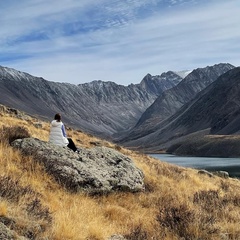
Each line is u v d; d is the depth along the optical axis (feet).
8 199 24.88
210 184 65.16
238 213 36.91
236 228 29.66
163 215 30.83
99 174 38.40
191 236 26.63
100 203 34.60
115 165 43.37
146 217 33.14
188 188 53.42
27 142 39.17
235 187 72.18
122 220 31.32
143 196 40.52
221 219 33.99
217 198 43.62
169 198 41.16
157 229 28.12
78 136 109.29
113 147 102.78
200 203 40.75
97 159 42.42
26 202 25.57
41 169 35.27
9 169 32.14
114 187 38.81
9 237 18.45
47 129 100.48
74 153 40.42
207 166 312.91
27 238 19.63
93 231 23.95
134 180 42.27
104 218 30.30
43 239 20.49
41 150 38.22
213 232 27.99
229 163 375.04
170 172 63.62
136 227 27.43
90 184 36.27
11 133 43.04
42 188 31.73
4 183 26.40
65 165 36.81
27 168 34.47
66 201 30.99
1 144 37.60
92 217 28.66
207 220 29.99
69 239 21.63
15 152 36.65
